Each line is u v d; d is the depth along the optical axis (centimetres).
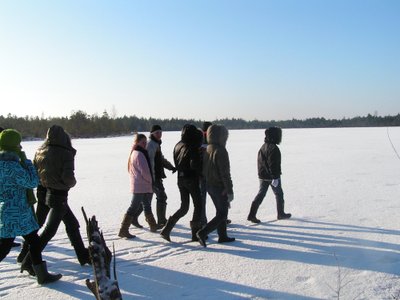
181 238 633
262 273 477
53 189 472
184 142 593
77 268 511
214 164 566
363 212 768
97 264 346
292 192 1020
